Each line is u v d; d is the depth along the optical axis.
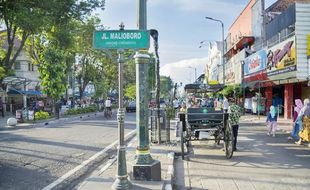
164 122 15.47
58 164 11.16
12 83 48.38
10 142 15.93
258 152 13.56
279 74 26.64
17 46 52.34
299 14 23.62
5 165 10.81
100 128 23.03
